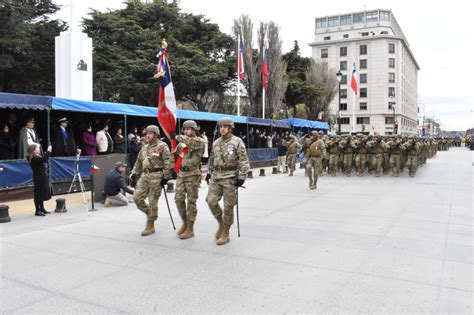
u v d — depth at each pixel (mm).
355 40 88812
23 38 25078
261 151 21734
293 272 5066
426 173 18016
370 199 10867
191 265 5371
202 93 35719
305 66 49094
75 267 5336
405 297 4270
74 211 9391
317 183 14641
